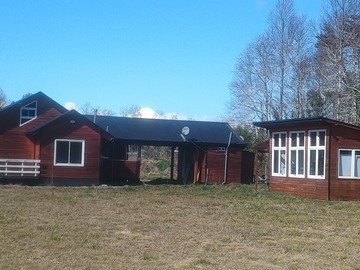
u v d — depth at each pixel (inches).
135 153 2193.7
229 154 1502.2
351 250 520.1
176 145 1487.5
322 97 1740.9
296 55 1908.2
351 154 1021.2
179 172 1600.6
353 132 1023.6
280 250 514.3
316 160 1043.9
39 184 1238.3
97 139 1266.0
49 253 482.0
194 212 781.3
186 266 442.3
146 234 589.6
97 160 1263.5
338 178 1011.3
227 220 706.2
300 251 511.5
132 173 1423.5
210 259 469.4
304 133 1079.0
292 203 938.7
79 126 1259.8
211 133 1537.9
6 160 1230.3
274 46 1941.4
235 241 559.2
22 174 1229.1
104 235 576.4
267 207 866.8
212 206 864.9
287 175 1121.4
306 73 1861.5
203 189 1165.7
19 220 666.2
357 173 1021.8
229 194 1069.8
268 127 1186.6
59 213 741.3
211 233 601.9
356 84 1558.8
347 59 1628.9
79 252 488.4
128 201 906.1
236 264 452.8
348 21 1647.4
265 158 1664.6
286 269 438.0
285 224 685.3
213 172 1488.7
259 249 519.5
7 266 430.6
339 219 743.1
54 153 1248.2
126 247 515.2
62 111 1321.4
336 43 1637.6
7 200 882.1
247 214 772.0
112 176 1413.6
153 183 1457.9
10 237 553.3
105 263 447.8
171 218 712.4
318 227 668.1
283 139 1151.0
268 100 1963.6
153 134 1481.3
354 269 443.5
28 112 1304.1
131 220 688.4
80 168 1255.5
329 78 1674.5
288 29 1919.3
